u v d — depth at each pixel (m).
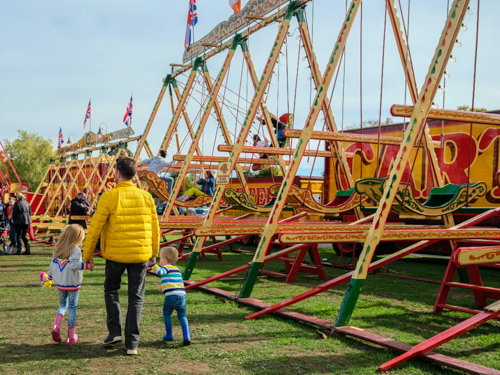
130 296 4.32
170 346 4.41
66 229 4.54
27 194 23.22
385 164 11.91
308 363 3.96
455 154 10.49
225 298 6.66
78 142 20.47
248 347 4.39
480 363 4.03
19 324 5.13
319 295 7.22
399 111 5.50
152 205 4.59
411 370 3.80
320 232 5.77
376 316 5.82
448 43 5.18
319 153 10.15
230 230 7.39
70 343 4.43
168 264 4.71
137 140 15.95
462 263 4.41
